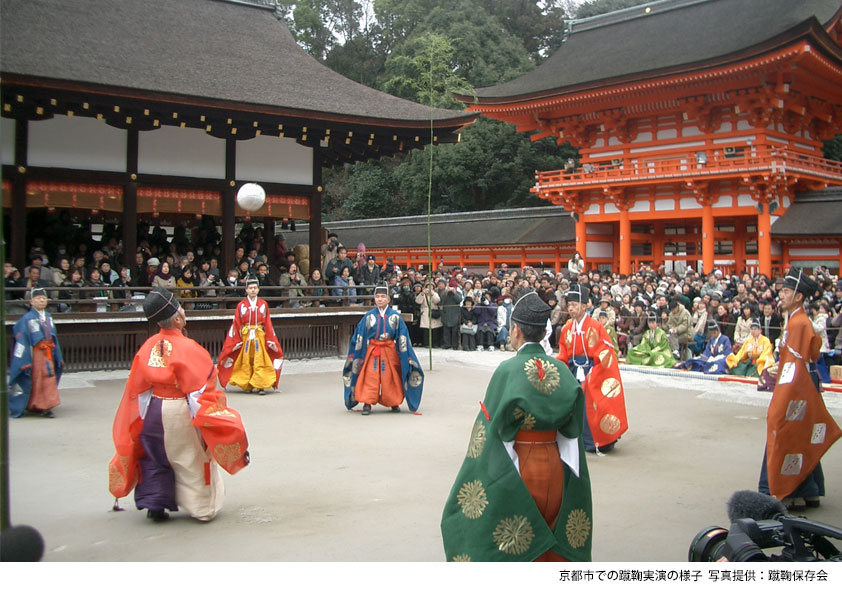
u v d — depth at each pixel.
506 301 19.73
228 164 17.47
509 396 4.14
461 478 4.28
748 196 28.47
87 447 8.81
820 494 6.98
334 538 5.85
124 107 15.23
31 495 6.98
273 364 12.95
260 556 5.45
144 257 17.03
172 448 6.07
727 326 15.93
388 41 59.97
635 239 33.12
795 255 29.06
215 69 17.28
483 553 4.06
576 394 4.30
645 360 16.34
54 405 10.49
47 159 15.48
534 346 4.36
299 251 20.62
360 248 19.70
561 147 50.75
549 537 4.07
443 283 21.06
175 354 6.00
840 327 14.04
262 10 21.17
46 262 15.70
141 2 18.86
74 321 13.99
